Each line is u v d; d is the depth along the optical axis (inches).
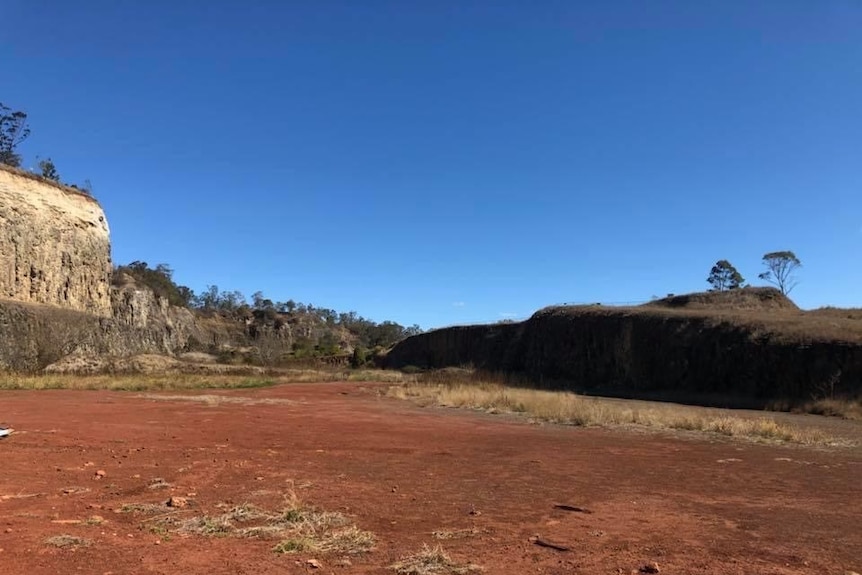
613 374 2080.5
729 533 268.2
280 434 628.4
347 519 283.1
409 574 207.0
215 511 293.1
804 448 605.0
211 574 202.7
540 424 813.2
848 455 556.4
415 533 263.0
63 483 358.0
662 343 1875.0
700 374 1675.7
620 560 225.1
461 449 551.8
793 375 1378.0
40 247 2091.5
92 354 2025.1
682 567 216.5
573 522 287.3
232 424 709.3
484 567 214.8
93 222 2438.5
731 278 3442.4
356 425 742.5
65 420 690.8
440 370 2657.5
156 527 262.8
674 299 2581.2
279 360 3250.5
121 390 1309.1
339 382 1995.6
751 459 520.7
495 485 380.8
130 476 383.2
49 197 2207.2
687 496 356.5
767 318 1672.0
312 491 346.3
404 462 468.8
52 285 2138.3
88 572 202.1
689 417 847.1
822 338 1376.7
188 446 524.4
